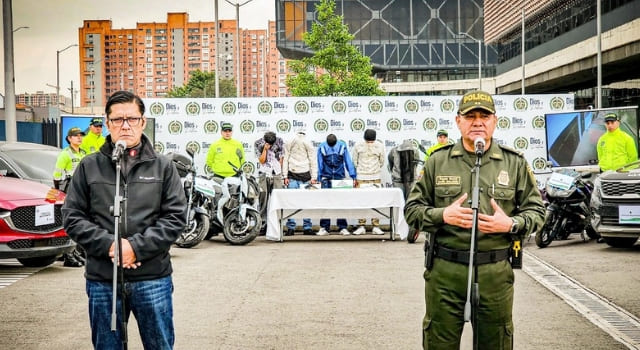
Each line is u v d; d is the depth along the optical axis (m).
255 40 173.50
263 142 15.88
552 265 11.13
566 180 13.36
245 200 14.38
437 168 4.57
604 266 10.92
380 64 102.62
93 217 4.29
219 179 15.33
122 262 4.11
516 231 4.31
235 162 15.62
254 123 17.97
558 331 7.10
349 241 14.79
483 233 4.40
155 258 4.27
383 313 7.91
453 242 4.45
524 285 9.51
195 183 13.75
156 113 17.98
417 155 15.66
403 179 15.65
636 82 73.88
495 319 4.46
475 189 4.28
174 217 4.29
